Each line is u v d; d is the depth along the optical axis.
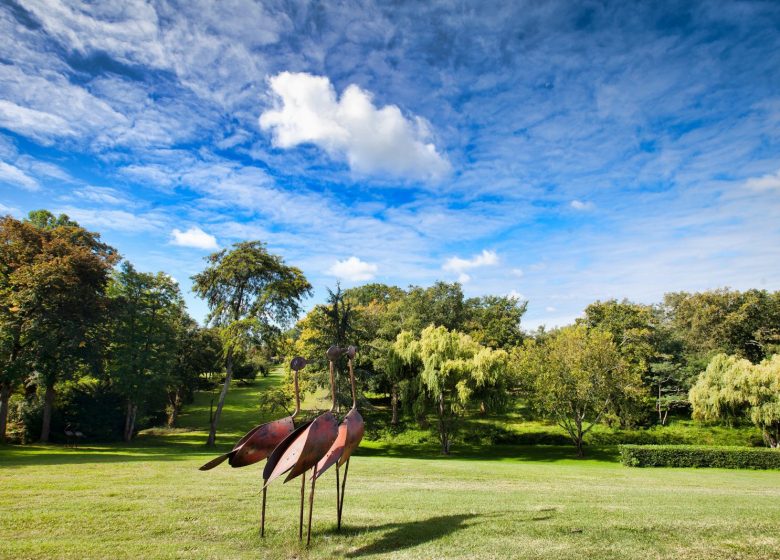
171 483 11.61
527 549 6.07
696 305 53.72
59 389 32.91
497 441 38.03
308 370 35.12
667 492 13.05
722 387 35.41
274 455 6.25
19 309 26.31
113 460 18.48
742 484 17.22
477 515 8.15
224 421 45.03
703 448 25.73
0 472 13.41
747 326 50.22
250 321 32.53
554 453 33.34
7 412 29.53
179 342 40.56
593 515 8.23
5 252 27.84
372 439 33.84
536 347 35.75
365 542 6.35
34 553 5.74
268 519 7.63
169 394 42.31
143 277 34.72
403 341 35.16
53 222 35.16
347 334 35.16
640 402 35.69
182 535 6.64
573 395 31.56
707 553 5.99
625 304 54.56
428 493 11.11
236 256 34.28
